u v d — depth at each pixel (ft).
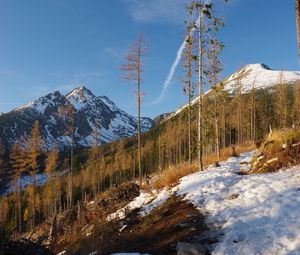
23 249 29.53
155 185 55.83
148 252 27.22
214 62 67.97
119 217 43.91
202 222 30.19
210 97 88.43
